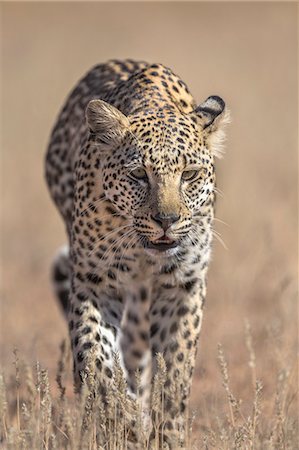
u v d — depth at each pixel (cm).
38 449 844
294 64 3866
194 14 5191
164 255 941
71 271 1020
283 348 1213
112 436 888
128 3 5469
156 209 917
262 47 4262
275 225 1833
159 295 1015
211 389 1139
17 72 3744
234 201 1956
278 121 2838
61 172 1149
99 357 959
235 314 1491
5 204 2177
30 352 1257
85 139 1029
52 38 4525
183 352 998
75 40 4450
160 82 1014
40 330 1455
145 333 1191
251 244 1731
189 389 992
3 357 1310
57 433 918
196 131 960
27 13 5134
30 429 856
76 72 3672
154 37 4516
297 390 1036
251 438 892
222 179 2069
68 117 1160
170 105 987
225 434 884
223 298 1538
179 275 991
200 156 949
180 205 923
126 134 947
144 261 991
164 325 1010
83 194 990
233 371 1252
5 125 2942
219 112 974
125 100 1015
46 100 3102
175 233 924
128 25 4884
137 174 938
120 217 969
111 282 995
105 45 4322
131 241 976
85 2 5422
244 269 1636
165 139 934
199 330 1010
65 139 1151
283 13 5072
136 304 1185
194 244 980
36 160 2523
